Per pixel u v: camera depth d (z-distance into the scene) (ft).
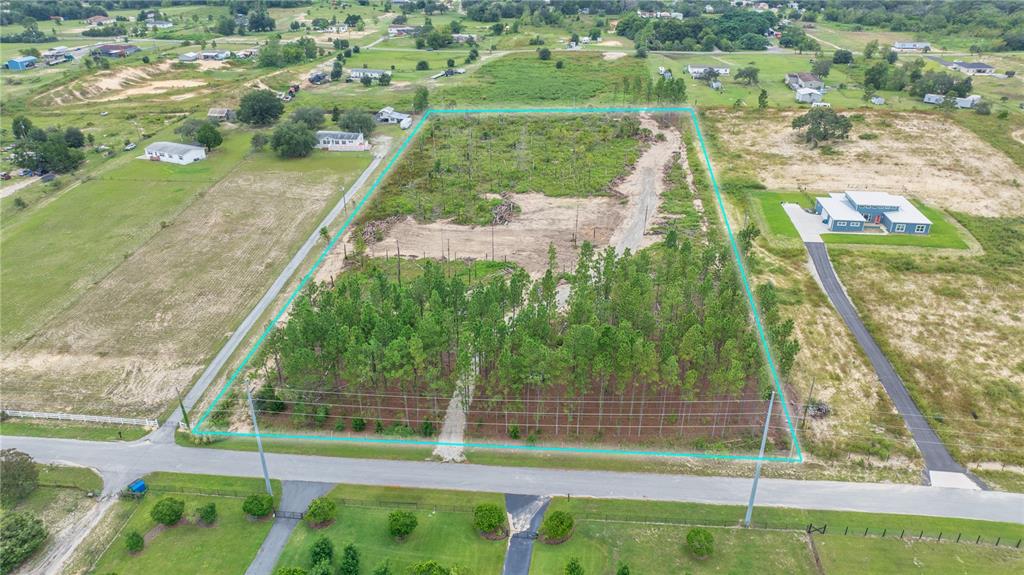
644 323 296.92
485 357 287.89
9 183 541.75
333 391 295.28
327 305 319.47
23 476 241.55
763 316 322.75
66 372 317.01
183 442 273.13
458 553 220.02
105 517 236.63
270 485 247.91
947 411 290.97
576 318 301.02
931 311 363.76
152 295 381.60
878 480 253.85
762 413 284.20
